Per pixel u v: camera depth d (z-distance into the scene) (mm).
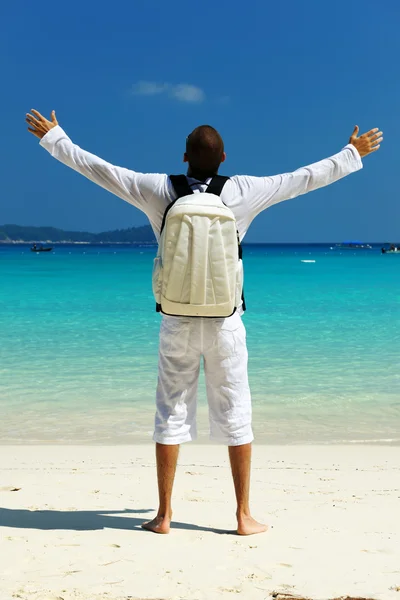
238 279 3273
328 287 28406
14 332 13297
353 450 5902
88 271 44812
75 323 14797
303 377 9047
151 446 5988
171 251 3176
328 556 3184
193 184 3395
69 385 8469
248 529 3508
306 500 4316
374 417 7109
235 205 3367
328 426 6770
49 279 33938
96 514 3906
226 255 3178
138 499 4281
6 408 7355
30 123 3484
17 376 8977
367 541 3426
